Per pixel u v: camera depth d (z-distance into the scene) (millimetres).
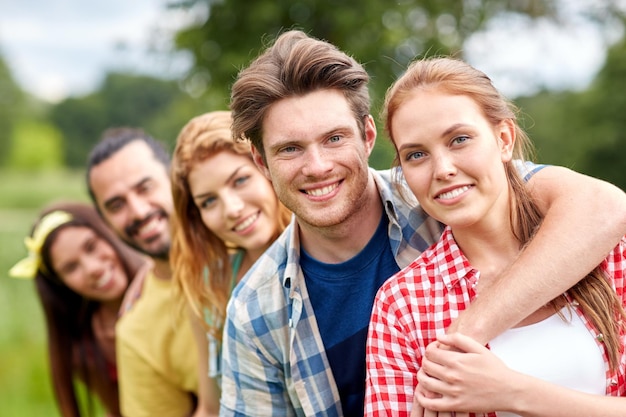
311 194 1847
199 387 2615
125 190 2861
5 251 9648
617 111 14336
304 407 2041
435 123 1671
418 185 1718
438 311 1763
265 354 2084
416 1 6766
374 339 1800
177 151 2340
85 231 3172
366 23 6320
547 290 1633
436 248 1830
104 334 3369
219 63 6727
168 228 2908
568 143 14531
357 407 2076
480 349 1588
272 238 2344
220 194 2266
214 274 2445
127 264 3268
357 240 1979
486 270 1776
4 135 49781
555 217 1722
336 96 1836
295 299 2008
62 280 3238
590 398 1564
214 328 2428
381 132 2062
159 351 2799
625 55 13852
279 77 1826
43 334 7523
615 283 1726
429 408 1626
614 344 1660
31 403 5758
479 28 7230
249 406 2146
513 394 1549
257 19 6406
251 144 1969
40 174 43875
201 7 6953
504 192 1766
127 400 2902
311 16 6477
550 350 1647
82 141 52062
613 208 1684
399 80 1804
